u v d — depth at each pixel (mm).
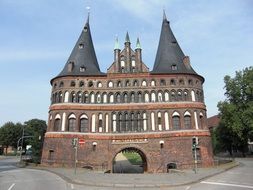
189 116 46656
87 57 53312
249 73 58375
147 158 45000
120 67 51906
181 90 48188
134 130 46562
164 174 29391
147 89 48406
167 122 46438
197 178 24797
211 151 45875
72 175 28406
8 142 102812
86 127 46812
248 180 23547
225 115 59594
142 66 52062
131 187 20625
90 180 23609
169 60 51781
